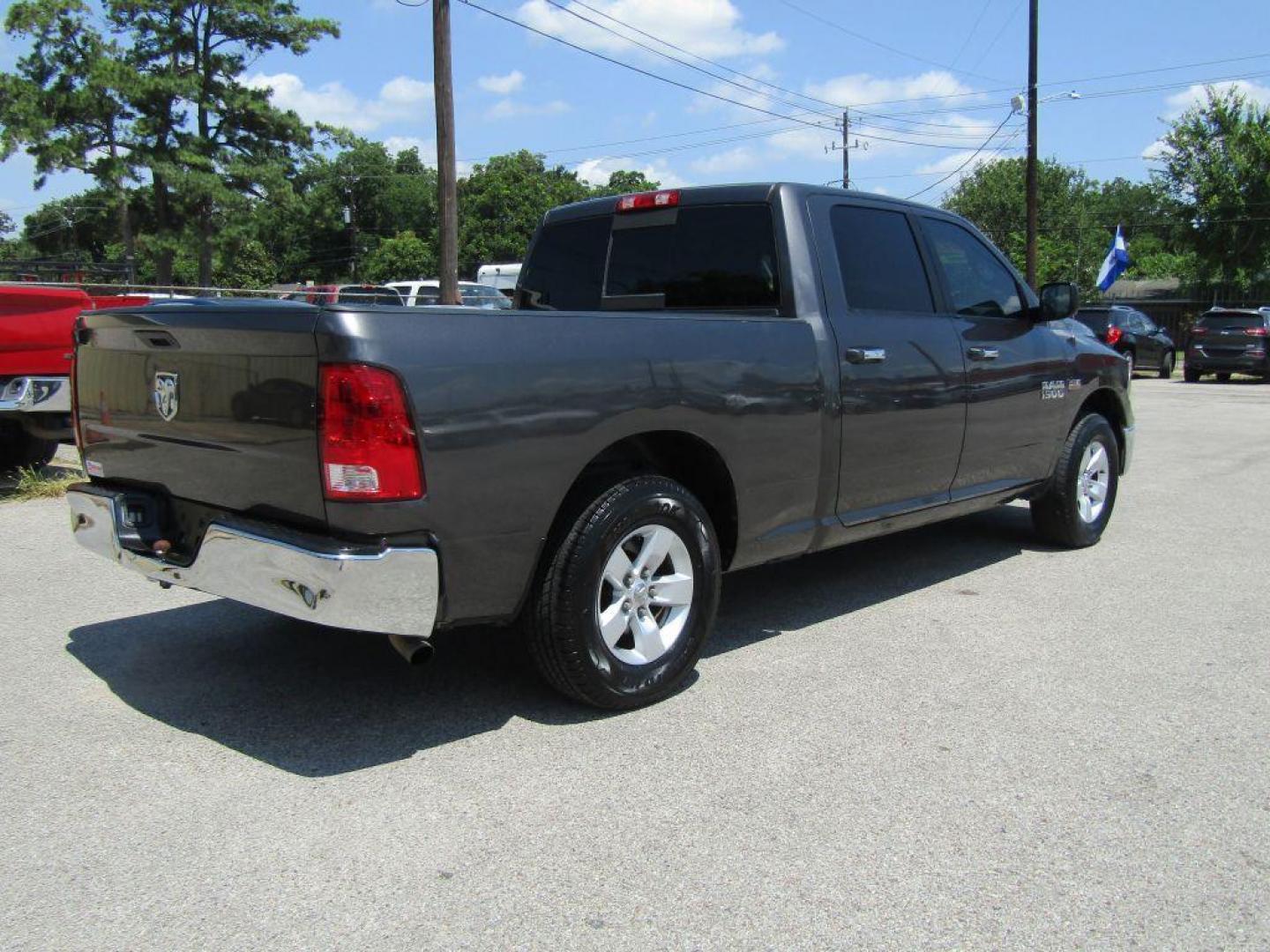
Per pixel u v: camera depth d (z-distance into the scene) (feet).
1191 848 9.39
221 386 11.04
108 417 12.92
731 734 11.80
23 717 12.28
